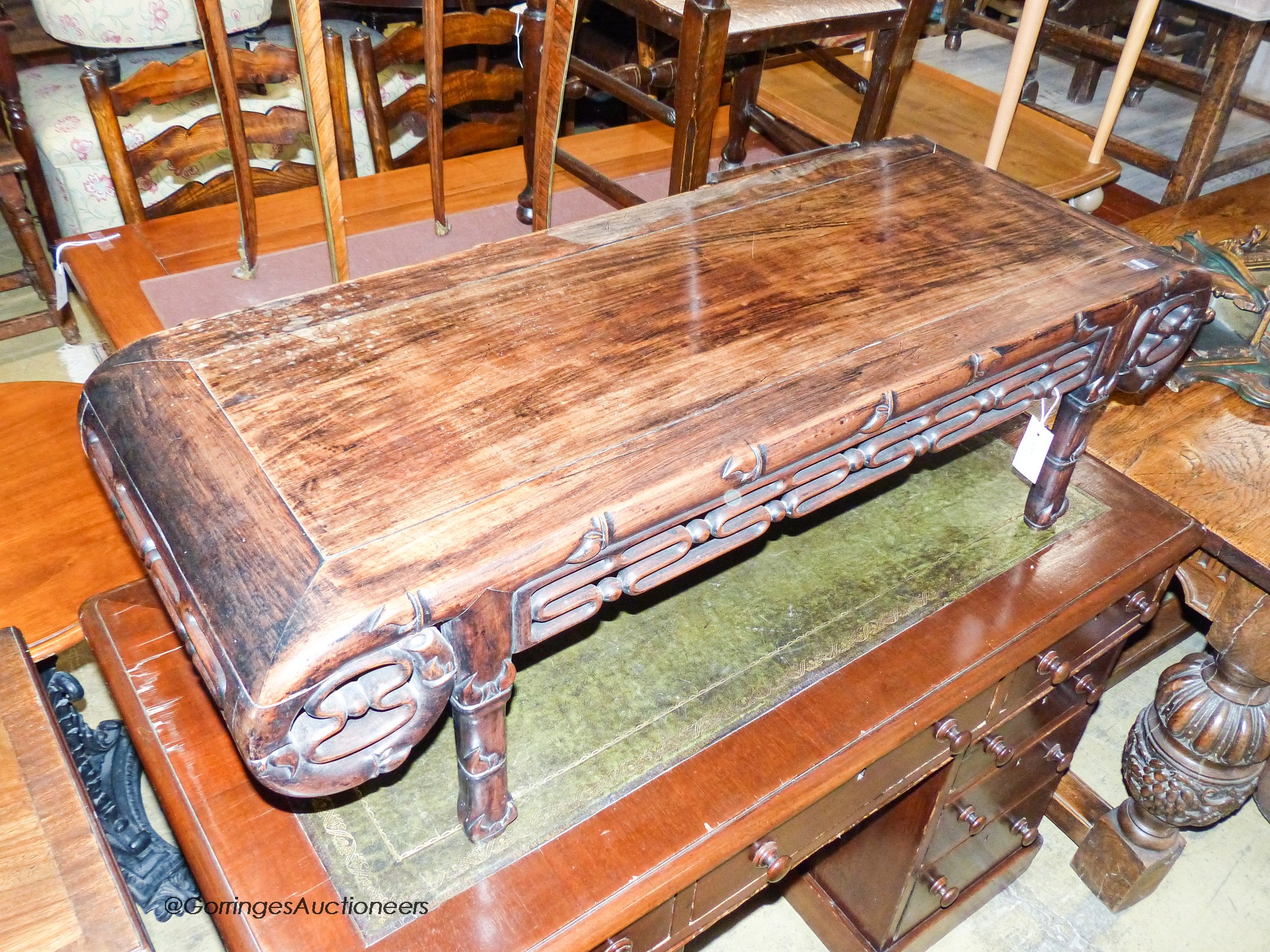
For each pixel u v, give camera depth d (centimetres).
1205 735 134
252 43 242
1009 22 309
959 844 140
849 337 90
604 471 75
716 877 95
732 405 82
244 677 62
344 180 194
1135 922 157
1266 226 187
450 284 95
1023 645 108
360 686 66
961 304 96
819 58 190
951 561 117
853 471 88
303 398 81
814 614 110
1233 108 215
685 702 100
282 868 85
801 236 106
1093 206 207
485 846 88
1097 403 107
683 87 144
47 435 153
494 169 201
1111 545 121
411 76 285
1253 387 146
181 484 74
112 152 171
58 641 123
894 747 99
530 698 100
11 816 94
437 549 69
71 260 165
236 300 157
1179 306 105
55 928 86
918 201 114
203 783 92
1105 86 314
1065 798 162
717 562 115
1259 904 159
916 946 150
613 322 91
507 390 83
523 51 165
